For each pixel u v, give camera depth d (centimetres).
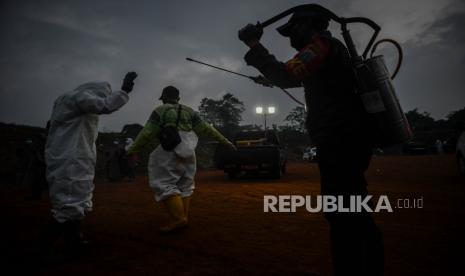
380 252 186
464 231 386
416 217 469
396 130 181
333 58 190
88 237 391
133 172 1519
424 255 302
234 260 300
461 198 625
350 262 182
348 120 188
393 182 939
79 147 317
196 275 267
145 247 347
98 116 343
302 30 203
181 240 371
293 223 451
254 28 208
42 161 801
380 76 182
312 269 274
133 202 695
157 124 412
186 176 430
